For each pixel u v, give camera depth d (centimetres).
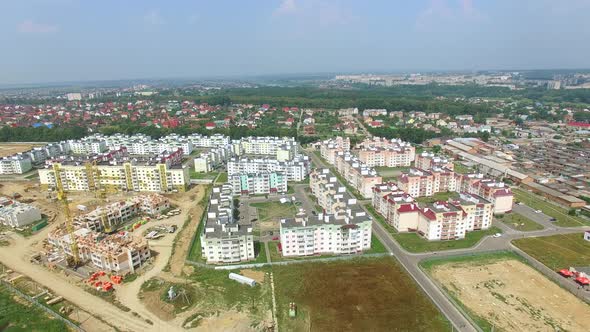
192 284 16375
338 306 14825
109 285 16088
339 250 19038
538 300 15162
